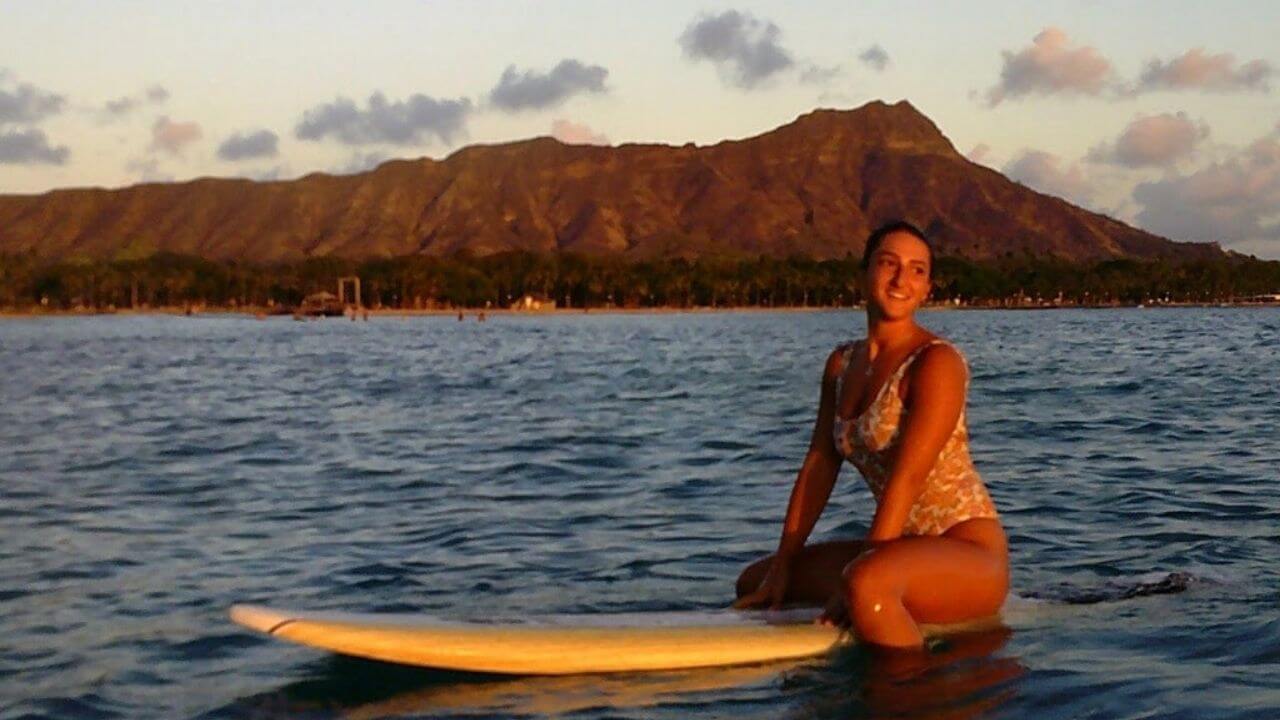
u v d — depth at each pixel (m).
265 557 4.16
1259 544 4.05
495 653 2.79
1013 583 3.55
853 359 3.24
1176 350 19.81
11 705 2.69
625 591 3.56
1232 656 2.79
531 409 9.90
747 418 8.70
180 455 7.11
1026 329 36.81
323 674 2.83
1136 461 6.07
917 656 2.85
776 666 2.82
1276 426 7.57
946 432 3.05
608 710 2.57
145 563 4.10
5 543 4.46
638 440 7.37
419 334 40.69
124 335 42.16
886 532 3.05
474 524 4.70
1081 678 2.68
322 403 11.12
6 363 20.88
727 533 4.43
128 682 2.83
